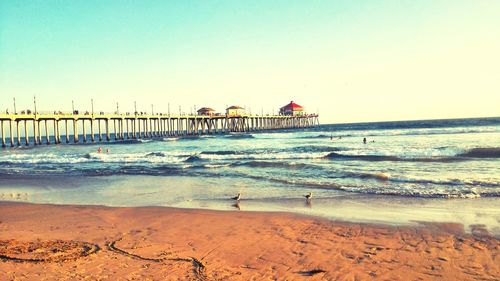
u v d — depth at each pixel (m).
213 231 10.41
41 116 59.09
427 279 6.74
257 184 18.83
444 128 71.19
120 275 7.11
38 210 13.94
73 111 64.06
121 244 9.23
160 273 7.21
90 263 7.79
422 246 8.56
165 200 15.65
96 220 12.05
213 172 23.89
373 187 16.41
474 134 50.16
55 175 24.75
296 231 10.18
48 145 62.44
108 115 68.56
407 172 20.61
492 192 14.38
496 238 8.98
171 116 82.31
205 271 7.31
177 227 10.95
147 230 10.66
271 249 8.66
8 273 7.22
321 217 11.68
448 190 15.08
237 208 13.55
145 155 36.38
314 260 7.83
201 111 99.75
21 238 9.88
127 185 20.00
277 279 6.85
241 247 8.88
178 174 23.55
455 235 9.32
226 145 50.75
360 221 11.02
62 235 10.20
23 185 21.00
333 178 19.58
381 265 7.45
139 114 74.12
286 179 19.89
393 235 9.49
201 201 15.15
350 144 42.34
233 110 101.25
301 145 44.25
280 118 118.88
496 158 25.17
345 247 8.66
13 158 37.47
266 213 12.46
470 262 7.48
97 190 18.70
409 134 56.81
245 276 7.02
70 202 15.76
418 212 11.90
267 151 36.53
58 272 7.26
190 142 60.69
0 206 15.02
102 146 57.56
